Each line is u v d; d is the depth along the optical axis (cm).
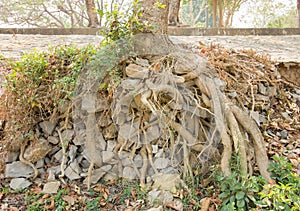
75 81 224
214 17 928
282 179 215
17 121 221
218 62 277
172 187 213
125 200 211
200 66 229
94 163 222
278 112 290
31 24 1075
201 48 303
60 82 224
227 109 224
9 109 223
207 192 213
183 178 220
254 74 290
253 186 194
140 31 233
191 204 207
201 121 229
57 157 230
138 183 220
